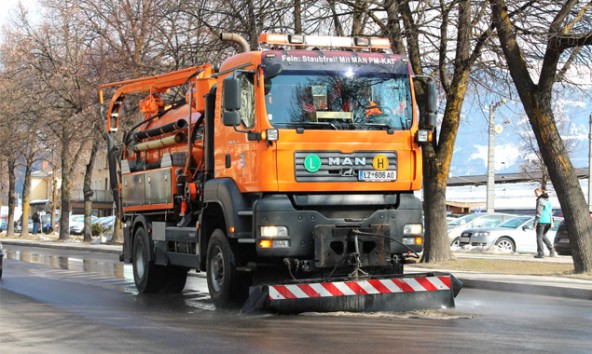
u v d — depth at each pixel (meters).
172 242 13.77
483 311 11.38
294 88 10.88
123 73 29.44
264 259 11.16
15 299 13.40
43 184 111.56
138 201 15.32
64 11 33.91
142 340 8.83
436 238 19.81
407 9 18.89
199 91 13.05
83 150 47.03
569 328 9.61
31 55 36.12
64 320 10.65
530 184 60.97
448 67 20.66
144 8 29.11
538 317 10.72
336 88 11.06
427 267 18.56
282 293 10.23
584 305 12.41
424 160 19.86
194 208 13.21
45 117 35.72
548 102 16.19
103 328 9.83
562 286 13.95
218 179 11.84
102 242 40.22
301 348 8.09
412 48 19.00
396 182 11.13
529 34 17.78
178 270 14.71
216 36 22.25
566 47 15.54
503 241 26.92
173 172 13.66
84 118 34.06
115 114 17.75
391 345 8.21
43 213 68.44
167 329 9.66
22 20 37.25
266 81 10.79
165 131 14.52
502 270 17.84
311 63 11.03
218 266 11.71
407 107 11.41
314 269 10.74
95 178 84.38
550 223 22.36
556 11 17.88
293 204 10.80
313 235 10.65
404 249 11.16
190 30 23.53
